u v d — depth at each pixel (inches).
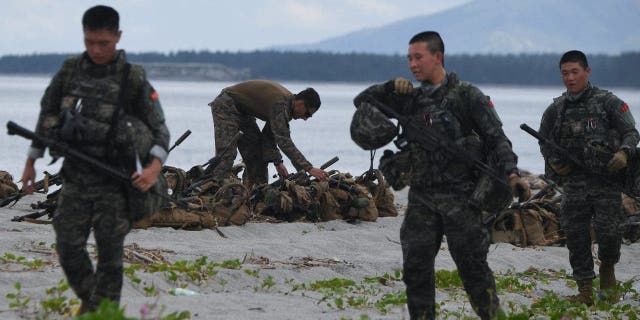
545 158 573.9
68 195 354.3
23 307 413.7
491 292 397.1
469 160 387.9
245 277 550.0
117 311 319.0
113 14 346.6
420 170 391.5
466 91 391.2
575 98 565.3
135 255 565.0
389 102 401.4
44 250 590.6
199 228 755.4
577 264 572.1
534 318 484.7
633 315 526.3
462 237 389.7
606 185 561.9
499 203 389.4
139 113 355.6
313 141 3499.0
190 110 6697.8
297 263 629.6
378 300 521.3
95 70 350.9
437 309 494.6
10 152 2370.8
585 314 518.3
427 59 391.5
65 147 346.9
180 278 515.8
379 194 939.3
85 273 363.9
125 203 356.8
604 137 555.5
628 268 765.9
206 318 422.0
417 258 396.2
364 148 397.4
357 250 735.1
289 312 457.4
